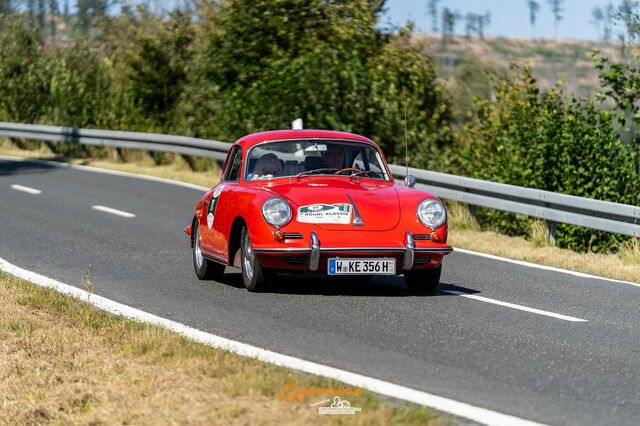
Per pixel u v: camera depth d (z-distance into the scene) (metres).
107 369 13.84
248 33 54.50
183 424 11.20
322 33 54.34
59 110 66.56
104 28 76.81
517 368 14.32
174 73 65.00
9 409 12.71
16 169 53.84
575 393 12.98
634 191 31.55
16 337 15.83
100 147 61.97
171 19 66.75
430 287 20.92
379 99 44.34
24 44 75.88
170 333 15.74
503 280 23.47
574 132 32.22
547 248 29.48
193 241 23.58
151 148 55.56
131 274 23.38
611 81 33.53
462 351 15.36
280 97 45.75
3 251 26.94
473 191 34.09
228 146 48.56
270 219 19.62
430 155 44.47
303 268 19.67
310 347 15.49
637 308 20.03
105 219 34.53
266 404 11.59
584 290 22.23
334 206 19.86
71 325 16.78
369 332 16.67
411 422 10.95
